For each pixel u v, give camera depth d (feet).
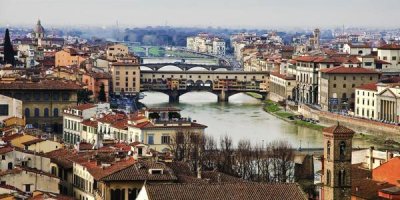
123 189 614.34
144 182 573.33
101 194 623.77
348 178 615.16
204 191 526.57
